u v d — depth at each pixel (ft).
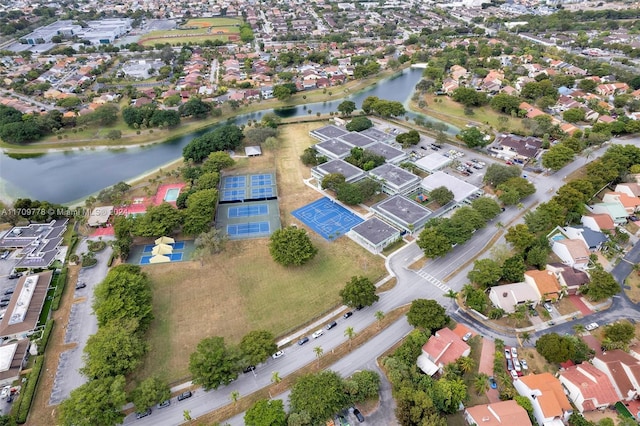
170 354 346.13
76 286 417.90
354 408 299.17
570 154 592.19
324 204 547.90
